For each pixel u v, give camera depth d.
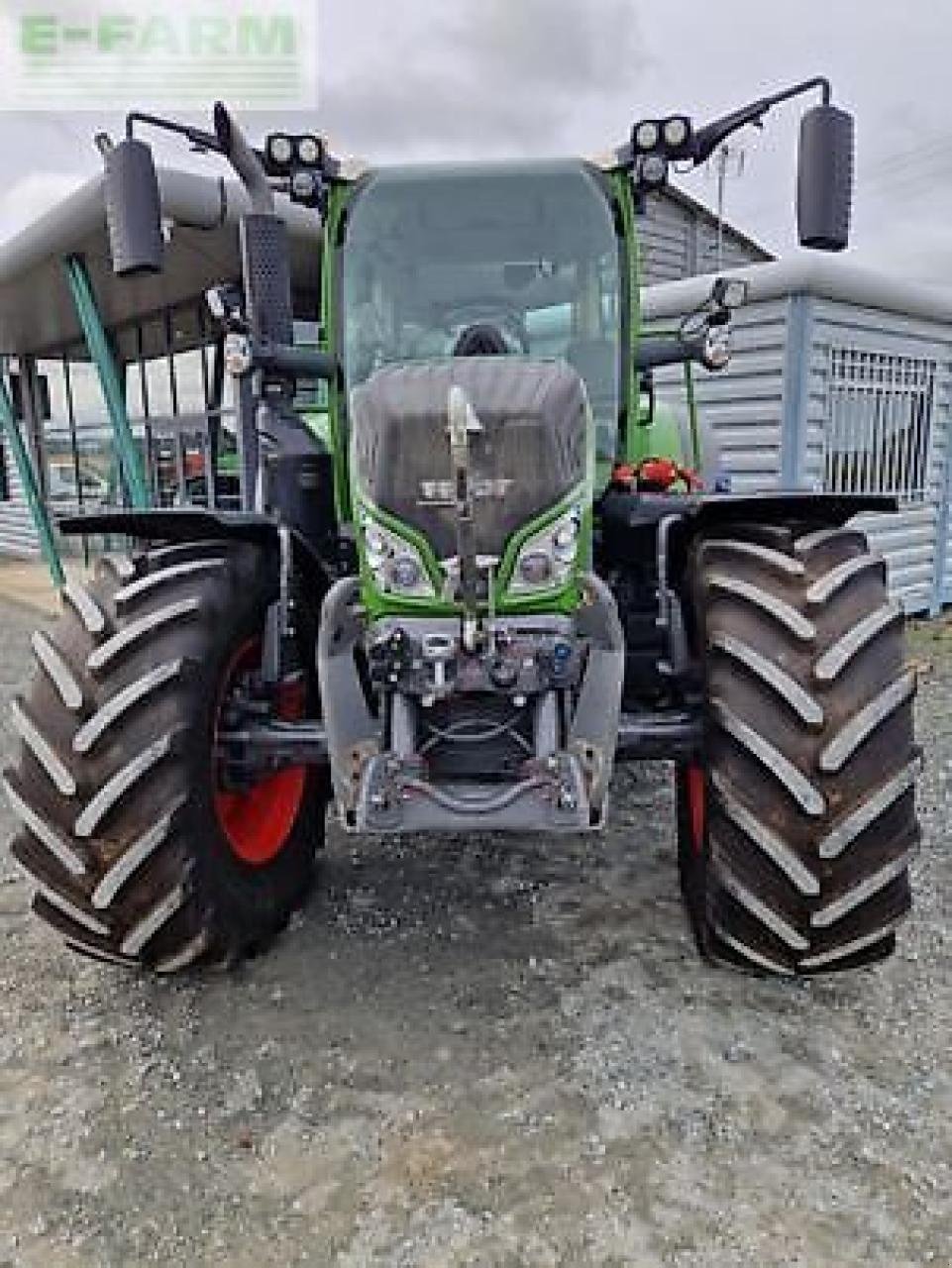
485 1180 1.91
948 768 4.15
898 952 2.68
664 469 3.10
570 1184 1.89
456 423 2.11
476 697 2.32
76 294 6.65
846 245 2.78
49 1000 2.55
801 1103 2.10
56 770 2.26
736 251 18.44
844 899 2.18
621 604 2.88
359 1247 1.76
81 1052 2.33
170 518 2.45
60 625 2.44
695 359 3.29
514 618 2.30
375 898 3.05
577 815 2.25
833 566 2.34
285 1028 2.40
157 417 9.18
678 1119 2.06
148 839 2.26
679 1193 1.87
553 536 2.30
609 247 3.08
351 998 2.52
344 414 3.09
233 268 6.75
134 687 2.27
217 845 2.46
